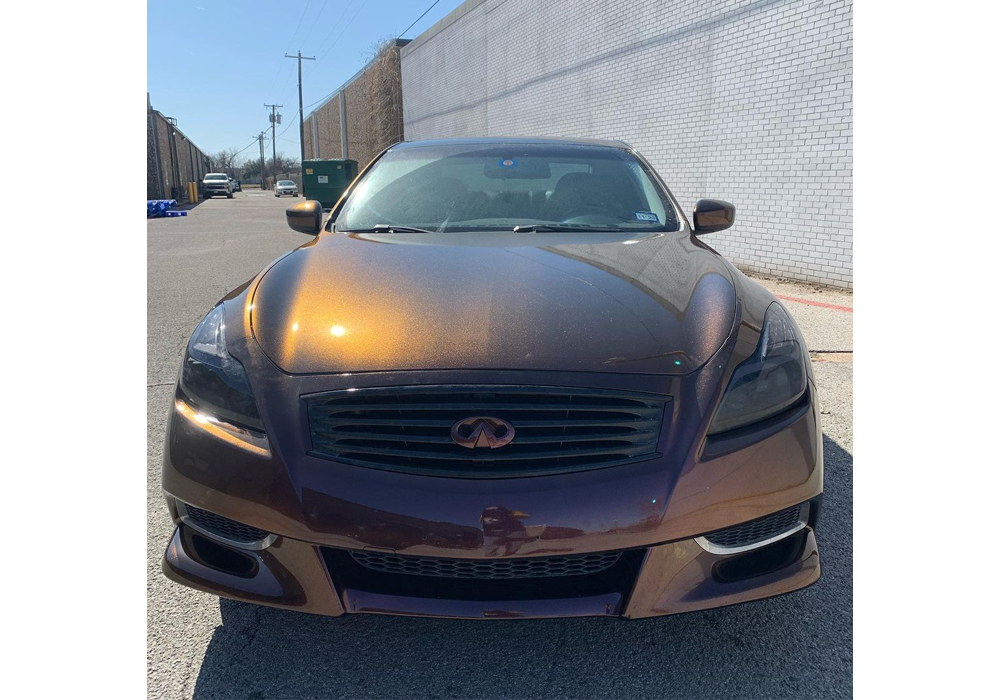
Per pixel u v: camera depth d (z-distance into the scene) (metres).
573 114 12.24
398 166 3.22
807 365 1.90
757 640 1.90
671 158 9.52
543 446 1.60
